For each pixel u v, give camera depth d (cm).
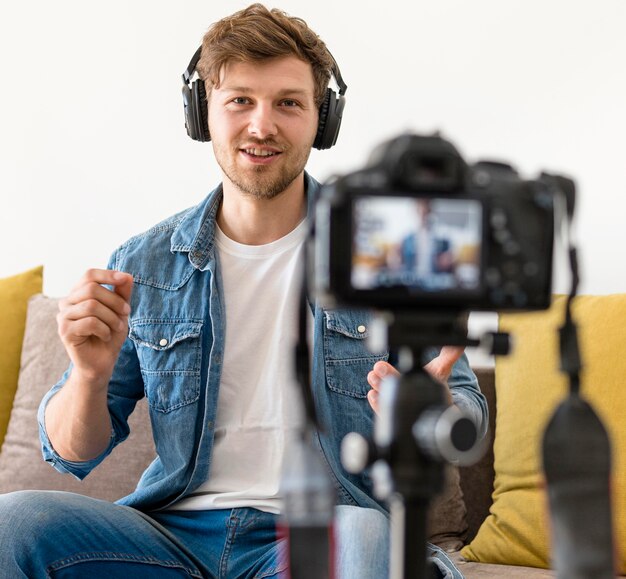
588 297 186
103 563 147
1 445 225
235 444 160
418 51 231
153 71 255
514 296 68
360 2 236
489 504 197
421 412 68
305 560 67
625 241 213
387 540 132
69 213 263
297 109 163
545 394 181
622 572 167
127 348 173
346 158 237
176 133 253
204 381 164
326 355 163
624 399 171
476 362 219
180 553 152
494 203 67
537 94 221
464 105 227
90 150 262
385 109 234
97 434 157
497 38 224
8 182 269
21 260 268
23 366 226
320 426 72
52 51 266
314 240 70
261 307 167
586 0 217
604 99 215
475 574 172
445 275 67
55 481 211
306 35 166
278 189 164
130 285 141
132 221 257
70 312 141
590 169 216
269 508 155
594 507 67
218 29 164
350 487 156
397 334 68
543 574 168
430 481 68
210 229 171
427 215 66
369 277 66
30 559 141
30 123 268
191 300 169
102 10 261
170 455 164
